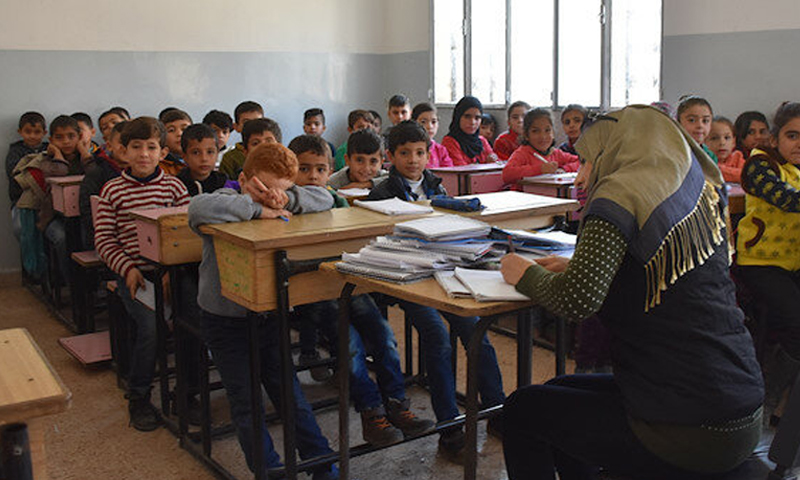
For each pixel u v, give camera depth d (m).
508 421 1.62
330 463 2.09
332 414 2.82
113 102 5.73
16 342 1.20
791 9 4.35
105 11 5.62
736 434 1.37
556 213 2.40
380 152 3.49
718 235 1.43
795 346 2.75
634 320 1.39
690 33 4.85
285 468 2.04
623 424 1.43
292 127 6.68
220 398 3.02
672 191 1.36
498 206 2.35
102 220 2.86
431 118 5.18
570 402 1.51
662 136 1.43
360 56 7.03
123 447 2.60
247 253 1.93
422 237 1.73
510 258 1.52
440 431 2.24
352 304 2.28
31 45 5.36
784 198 2.69
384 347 2.26
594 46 5.50
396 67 7.13
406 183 2.83
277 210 2.18
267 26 6.43
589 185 1.52
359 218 2.17
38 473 1.02
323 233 1.95
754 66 4.55
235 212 2.09
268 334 2.17
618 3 5.30
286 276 1.92
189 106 6.08
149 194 2.91
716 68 4.74
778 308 2.76
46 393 0.99
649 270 1.35
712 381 1.35
